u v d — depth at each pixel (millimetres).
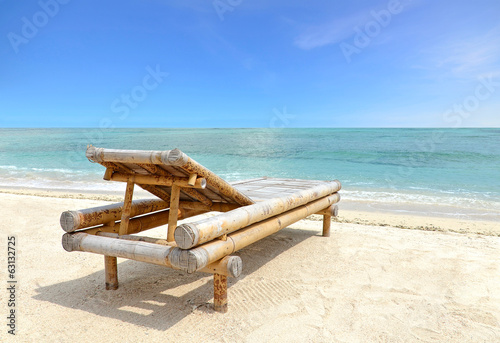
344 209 8453
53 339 2547
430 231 6148
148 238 2941
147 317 2889
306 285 3637
